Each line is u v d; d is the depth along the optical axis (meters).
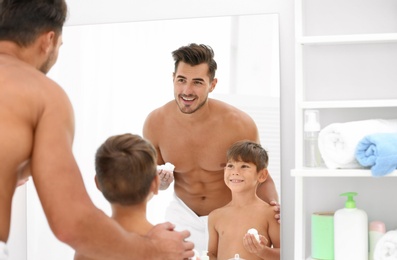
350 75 1.84
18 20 1.30
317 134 1.76
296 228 1.72
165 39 1.99
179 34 1.98
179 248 1.34
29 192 2.11
